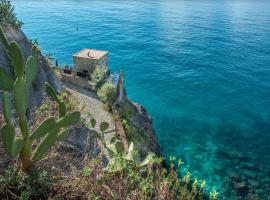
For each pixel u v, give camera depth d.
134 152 7.58
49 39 90.69
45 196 6.29
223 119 45.00
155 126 41.78
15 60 6.12
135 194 5.95
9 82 6.14
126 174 6.71
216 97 54.25
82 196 6.21
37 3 170.38
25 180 6.47
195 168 31.58
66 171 7.21
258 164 32.97
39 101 16.36
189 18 137.50
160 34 102.38
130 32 103.75
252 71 69.88
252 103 51.91
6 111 5.82
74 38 93.12
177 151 35.09
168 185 6.04
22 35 20.14
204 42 94.00
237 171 31.39
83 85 31.59
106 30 105.06
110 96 28.36
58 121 6.77
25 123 6.39
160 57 78.00
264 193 27.94
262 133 40.66
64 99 14.53
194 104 50.72
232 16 148.62
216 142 37.72
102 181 6.16
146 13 147.12
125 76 63.94
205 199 26.80
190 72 67.75
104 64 36.06
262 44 93.69
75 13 138.88
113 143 9.09
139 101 51.56
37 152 6.67
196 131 40.69
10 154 6.09
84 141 10.20
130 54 80.00
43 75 18.72
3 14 19.45
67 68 34.31
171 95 54.59
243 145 37.25
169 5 184.75
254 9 181.00
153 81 61.50
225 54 82.50
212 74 66.94
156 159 7.05
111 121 25.84
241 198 27.22
